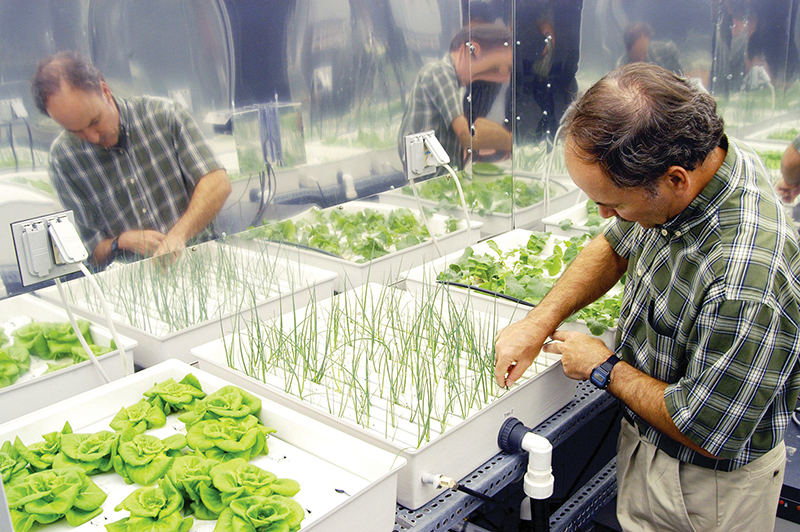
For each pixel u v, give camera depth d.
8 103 1.34
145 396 1.38
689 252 1.13
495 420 1.29
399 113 2.14
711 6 2.33
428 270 2.01
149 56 1.55
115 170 1.55
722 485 1.22
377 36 2.01
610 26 2.42
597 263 1.48
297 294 1.85
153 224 1.65
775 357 1.04
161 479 1.09
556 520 1.56
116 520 1.05
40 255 1.40
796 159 2.48
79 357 1.50
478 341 1.58
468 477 1.25
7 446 1.17
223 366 1.46
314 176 1.97
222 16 1.66
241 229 1.84
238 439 1.21
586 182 1.06
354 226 2.12
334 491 1.11
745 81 2.43
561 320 1.44
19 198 1.39
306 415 1.32
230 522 0.98
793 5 2.32
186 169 1.68
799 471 1.69
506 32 2.35
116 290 1.62
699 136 1.00
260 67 1.76
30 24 1.34
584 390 1.59
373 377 1.47
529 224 2.71
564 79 2.53
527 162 2.60
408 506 1.17
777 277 1.03
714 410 1.08
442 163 2.20
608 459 2.06
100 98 1.48
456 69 2.27
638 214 1.12
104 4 1.44
